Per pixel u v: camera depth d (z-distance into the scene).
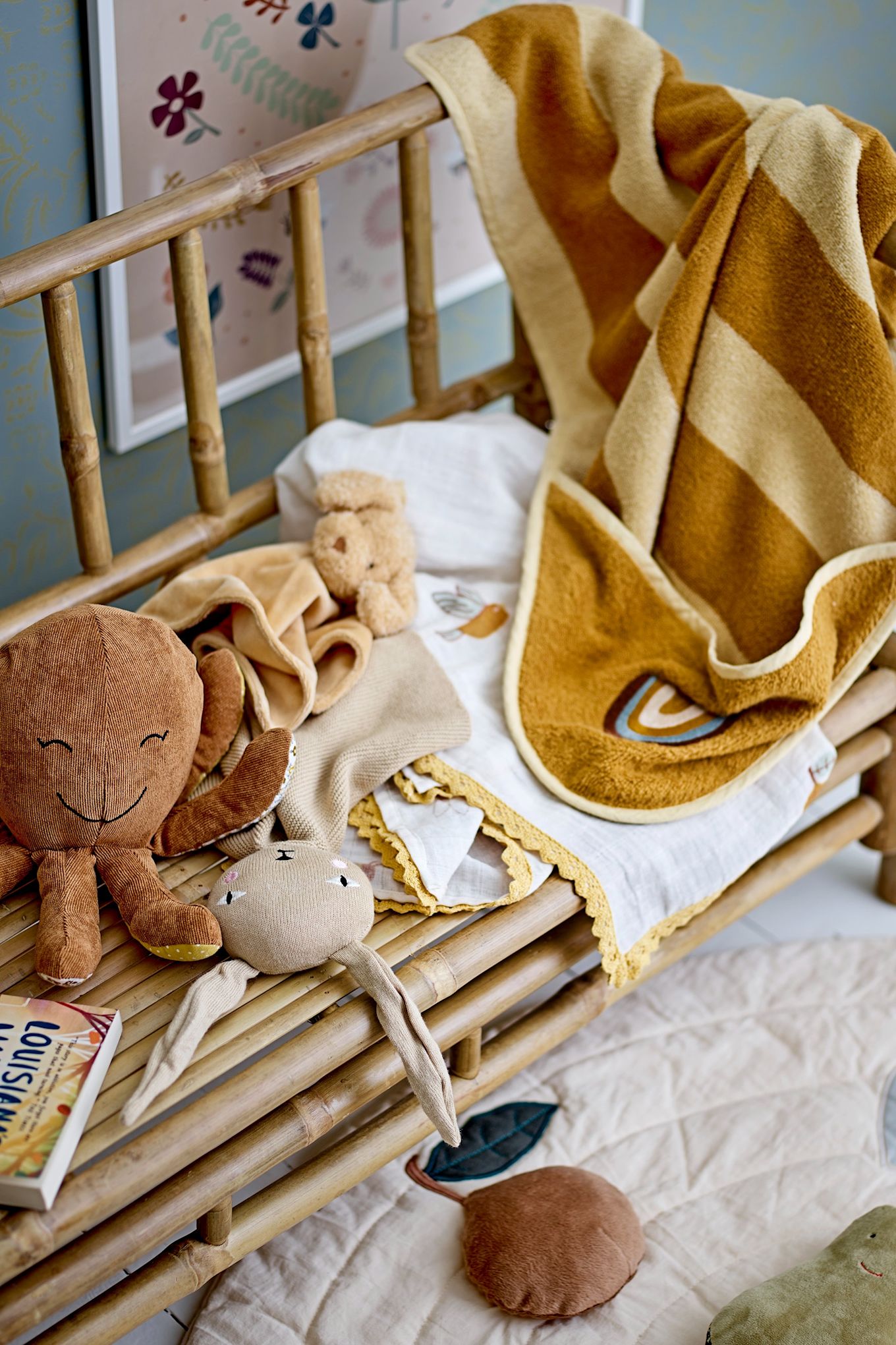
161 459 1.54
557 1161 1.23
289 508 1.39
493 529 1.38
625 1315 1.10
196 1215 0.95
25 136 1.24
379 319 1.68
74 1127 0.89
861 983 1.41
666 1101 1.29
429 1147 1.24
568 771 1.18
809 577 1.26
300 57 1.39
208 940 0.99
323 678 1.24
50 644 1.01
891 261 1.18
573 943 1.16
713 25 1.78
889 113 1.78
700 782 1.18
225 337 1.51
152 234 1.15
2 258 1.16
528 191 1.40
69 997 1.00
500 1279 1.09
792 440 1.25
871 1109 1.28
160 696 1.04
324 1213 1.19
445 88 1.32
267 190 1.22
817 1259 1.10
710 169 1.26
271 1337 1.09
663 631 1.29
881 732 1.36
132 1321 0.97
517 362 1.59
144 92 1.28
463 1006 1.09
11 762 1.01
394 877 1.09
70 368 1.16
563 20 1.34
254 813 1.08
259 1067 0.96
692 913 1.20
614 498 1.33
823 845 1.38
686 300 1.24
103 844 1.05
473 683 1.26
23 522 1.45
